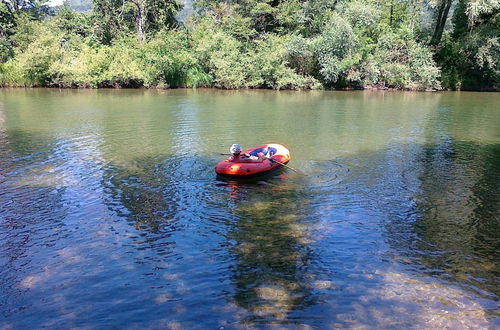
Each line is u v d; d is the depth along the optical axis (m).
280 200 7.95
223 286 5.11
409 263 5.67
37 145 12.03
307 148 12.04
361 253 5.94
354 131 14.69
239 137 13.45
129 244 6.20
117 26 41.59
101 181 8.96
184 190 8.47
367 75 31.47
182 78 32.53
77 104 21.30
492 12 30.62
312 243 6.22
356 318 4.51
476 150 12.00
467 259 5.80
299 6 37.03
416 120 17.27
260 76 31.97
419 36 34.53
